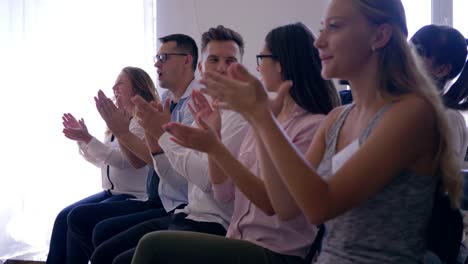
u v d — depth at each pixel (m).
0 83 3.14
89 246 2.16
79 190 3.21
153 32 3.14
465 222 1.24
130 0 3.13
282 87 1.23
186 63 2.32
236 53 1.88
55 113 3.19
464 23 2.68
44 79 3.18
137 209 2.23
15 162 3.17
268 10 2.94
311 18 2.88
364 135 1.00
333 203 0.89
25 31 3.16
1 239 3.17
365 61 1.03
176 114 2.22
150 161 2.02
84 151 2.55
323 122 1.23
